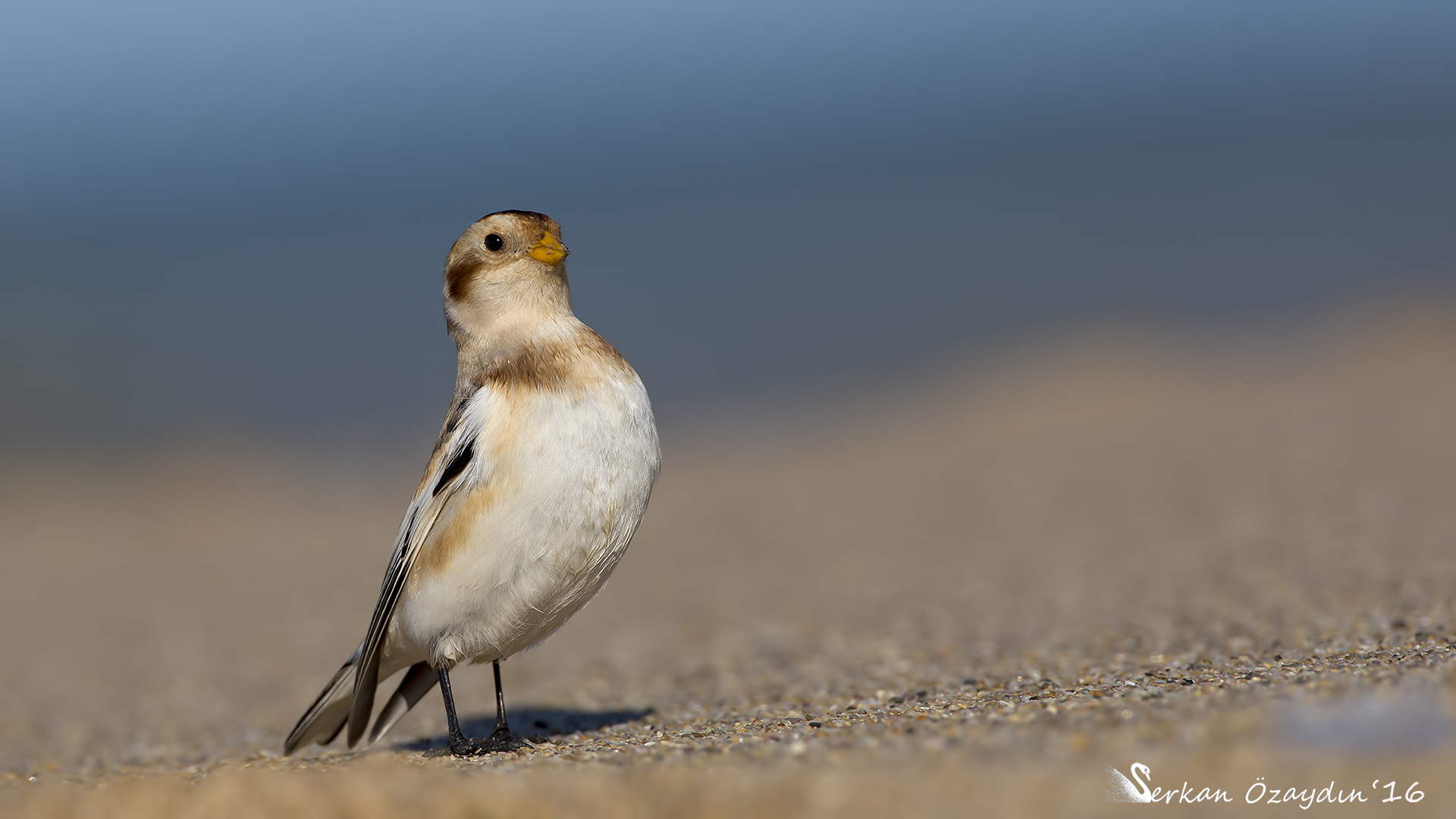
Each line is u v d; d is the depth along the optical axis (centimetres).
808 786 587
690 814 570
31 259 6041
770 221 6112
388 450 3300
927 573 1527
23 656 1566
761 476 2552
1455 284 3609
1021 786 564
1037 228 5328
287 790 637
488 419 725
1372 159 5859
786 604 1431
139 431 3500
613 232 6188
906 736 664
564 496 716
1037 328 3897
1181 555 1407
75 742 1043
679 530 2048
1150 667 836
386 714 831
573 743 783
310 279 5438
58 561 2359
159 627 1709
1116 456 2211
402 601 763
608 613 1495
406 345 4316
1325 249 4394
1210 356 3159
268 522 2647
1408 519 1421
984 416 2875
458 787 623
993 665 942
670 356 4078
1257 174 5878
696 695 989
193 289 5288
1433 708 595
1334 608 998
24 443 3362
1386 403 2333
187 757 937
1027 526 1752
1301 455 1977
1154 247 4728
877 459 2575
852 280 4766
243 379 3978
